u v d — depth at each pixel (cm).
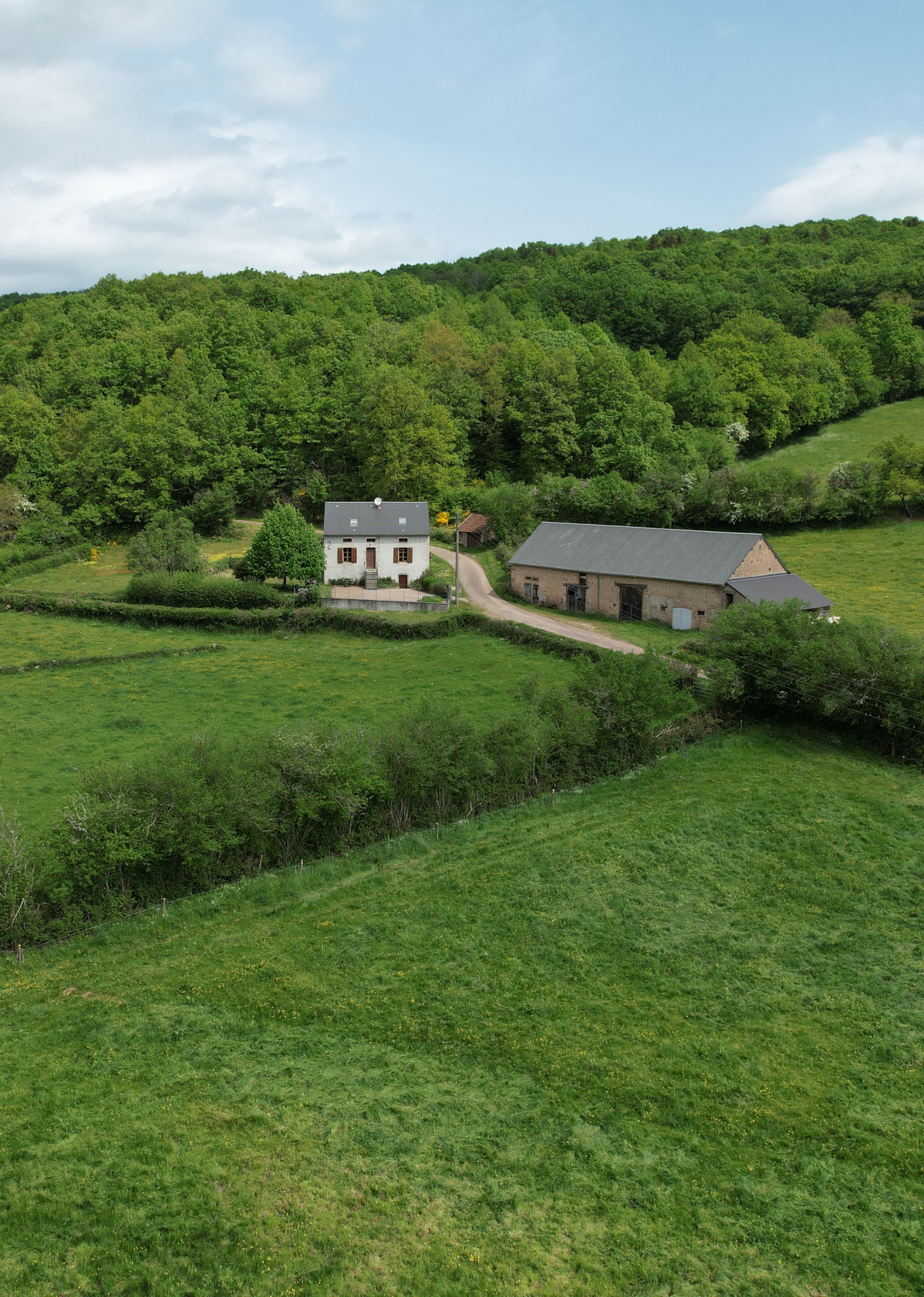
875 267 16588
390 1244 1723
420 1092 2153
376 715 4603
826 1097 2167
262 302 15462
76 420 11038
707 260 19138
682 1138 2030
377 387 10506
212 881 3045
